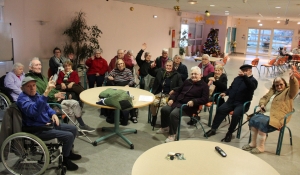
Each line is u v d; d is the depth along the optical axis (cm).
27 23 601
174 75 425
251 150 336
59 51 538
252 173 173
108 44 838
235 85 386
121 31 883
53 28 659
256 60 947
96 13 773
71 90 422
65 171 269
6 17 561
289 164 311
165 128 385
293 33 1669
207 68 516
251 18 1670
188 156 192
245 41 1827
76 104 361
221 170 175
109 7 815
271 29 1734
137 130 394
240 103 379
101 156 312
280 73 1030
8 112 246
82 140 351
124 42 906
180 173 169
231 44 1773
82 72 669
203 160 187
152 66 511
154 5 979
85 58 691
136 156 315
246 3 765
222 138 379
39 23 625
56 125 276
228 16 1550
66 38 693
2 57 551
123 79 468
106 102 308
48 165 264
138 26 966
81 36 696
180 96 375
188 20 1372
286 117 320
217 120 386
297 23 1639
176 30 1269
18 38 590
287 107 324
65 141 265
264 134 332
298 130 422
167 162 183
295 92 317
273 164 309
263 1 696
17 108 247
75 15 707
